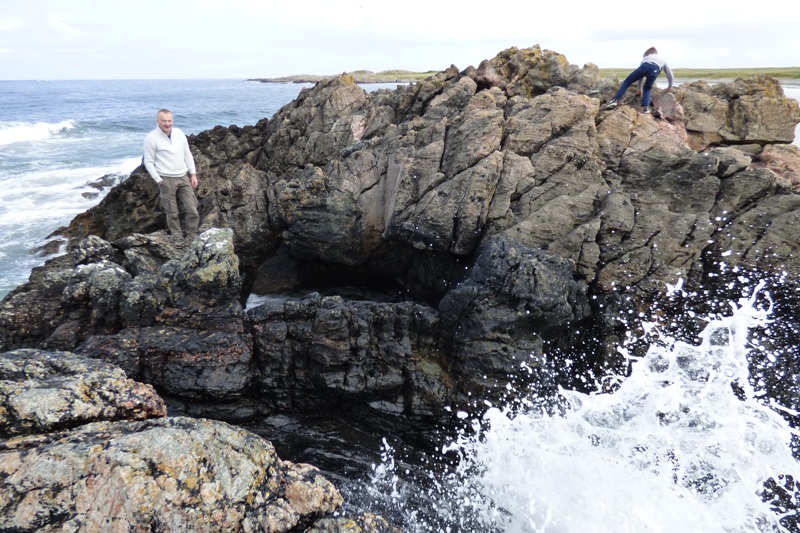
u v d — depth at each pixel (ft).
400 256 33.88
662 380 22.11
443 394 22.44
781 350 22.49
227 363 22.34
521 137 32.01
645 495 18.49
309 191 32.14
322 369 22.71
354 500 19.94
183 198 32.55
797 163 34.35
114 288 23.06
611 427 21.06
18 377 14.29
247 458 12.22
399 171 32.40
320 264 35.83
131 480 10.94
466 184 29.45
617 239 26.12
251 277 34.88
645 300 24.41
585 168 30.17
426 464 21.77
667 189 28.81
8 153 90.12
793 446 19.97
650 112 35.96
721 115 37.27
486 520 19.12
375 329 23.53
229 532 11.00
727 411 20.81
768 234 24.93
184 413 21.93
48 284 24.06
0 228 49.78
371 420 23.00
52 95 306.35
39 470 10.91
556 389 22.49
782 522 18.10
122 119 157.89
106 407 13.43
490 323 22.67
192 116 169.27
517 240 26.76
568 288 23.85
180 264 23.26
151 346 22.08
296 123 47.73
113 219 44.01
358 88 49.06
